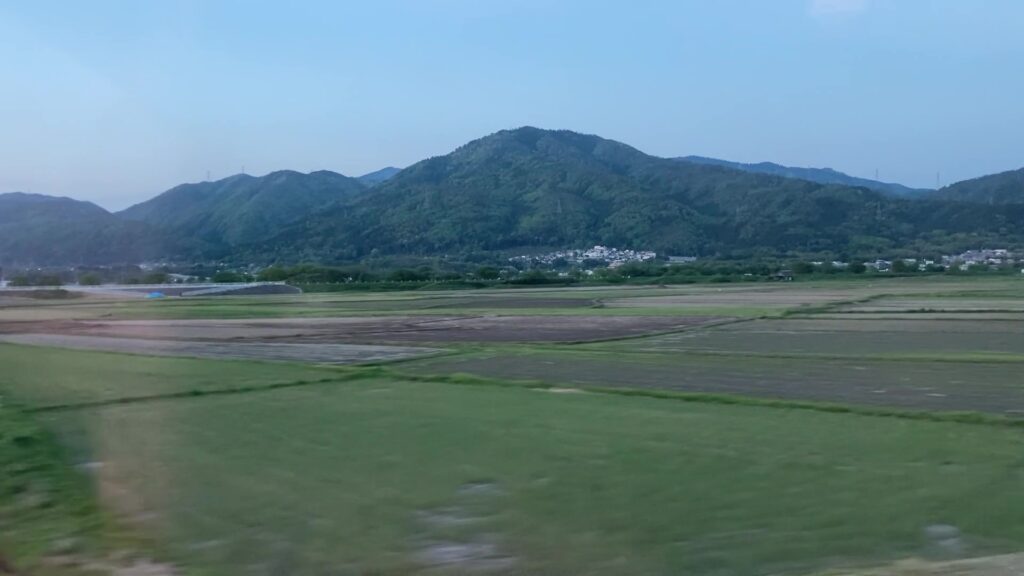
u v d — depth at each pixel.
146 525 11.60
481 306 72.75
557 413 20.28
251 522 11.69
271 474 14.37
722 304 69.12
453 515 12.04
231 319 59.12
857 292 85.25
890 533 11.12
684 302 73.44
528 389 24.66
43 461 15.07
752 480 13.77
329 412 20.77
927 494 12.85
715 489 13.27
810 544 10.73
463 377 26.98
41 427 18.69
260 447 16.59
